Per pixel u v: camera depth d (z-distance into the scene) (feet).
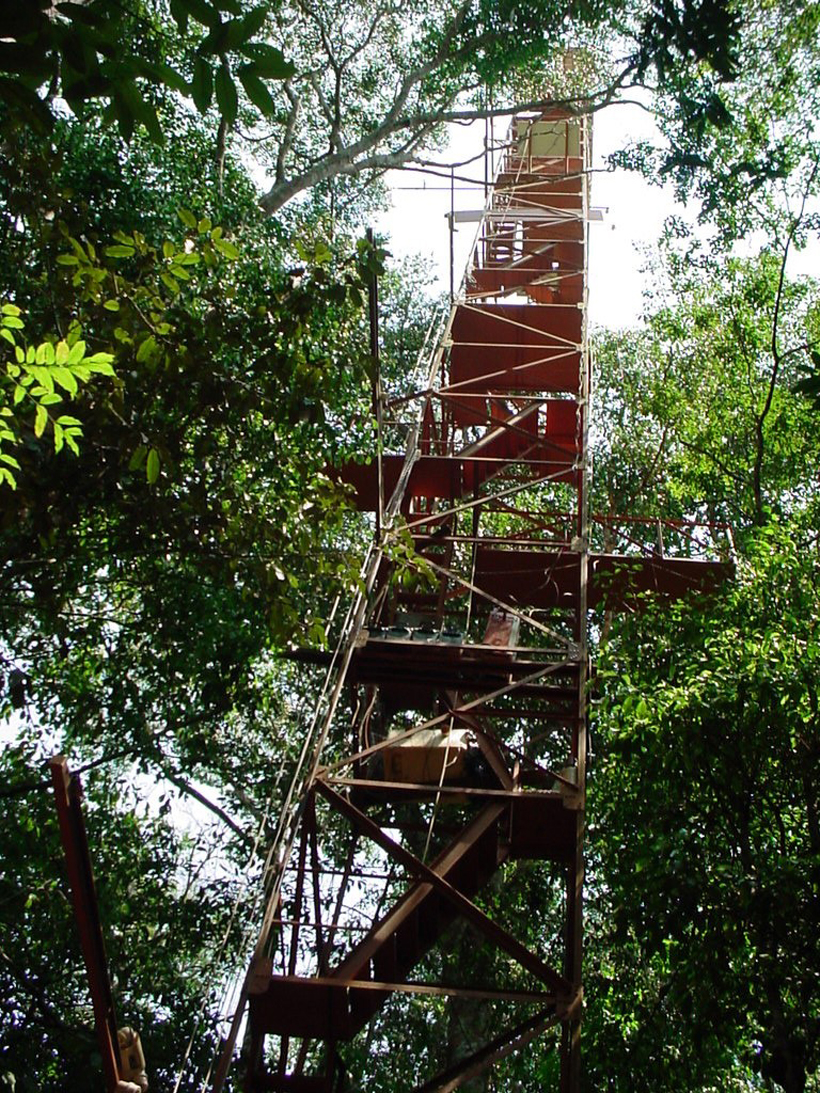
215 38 16.07
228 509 34.37
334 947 58.95
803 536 43.29
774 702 36.04
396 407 57.62
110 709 52.90
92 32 16.03
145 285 33.14
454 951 59.98
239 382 32.58
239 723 62.44
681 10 37.27
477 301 61.26
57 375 23.62
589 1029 41.78
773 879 34.22
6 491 30.04
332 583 37.22
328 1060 34.42
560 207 70.59
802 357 65.77
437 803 38.42
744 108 63.00
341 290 32.45
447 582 50.96
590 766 48.03
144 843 58.39
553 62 72.02
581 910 35.53
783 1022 34.96
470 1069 31.89
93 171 49.49
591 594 53.16
